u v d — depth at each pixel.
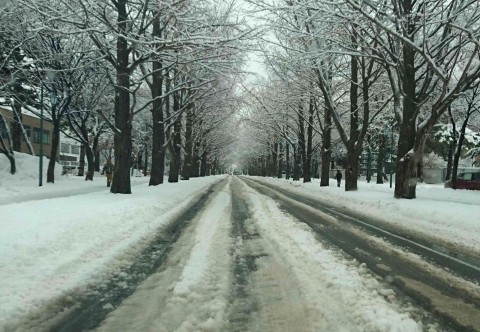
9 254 5.77
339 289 4.86
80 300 4.50
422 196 18.05
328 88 23.75
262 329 3.79
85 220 8.41
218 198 17.67
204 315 4.08
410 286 5.20
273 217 11.28
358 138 23.19
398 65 16.25
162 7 13.95
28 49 21.55
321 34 16.36
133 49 15.63
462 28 12.48
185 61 15.94
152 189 19.52
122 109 16.05
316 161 66.38
